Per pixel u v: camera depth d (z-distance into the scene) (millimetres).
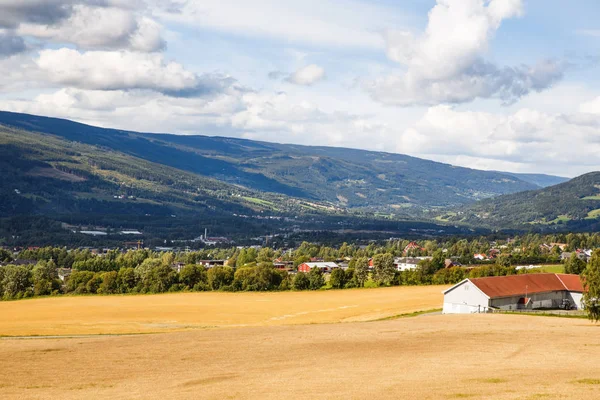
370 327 86500
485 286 116062
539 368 51750
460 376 47781
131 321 113375
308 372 52438
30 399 44656
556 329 82000
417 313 115312
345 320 109875
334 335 77750
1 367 58188
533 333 77812
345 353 63719
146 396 44031
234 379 50125
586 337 74188
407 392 41281
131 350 67500
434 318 98750
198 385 48000
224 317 119125
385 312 119750
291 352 64875
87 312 129500
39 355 64750
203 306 139125
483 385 43312
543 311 113625
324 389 43781
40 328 100938
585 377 46438
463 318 97875
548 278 126500
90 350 67750
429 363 56094
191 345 70562
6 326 104812
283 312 126625
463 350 64688
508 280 121188
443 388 42438
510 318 97125
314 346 68750
